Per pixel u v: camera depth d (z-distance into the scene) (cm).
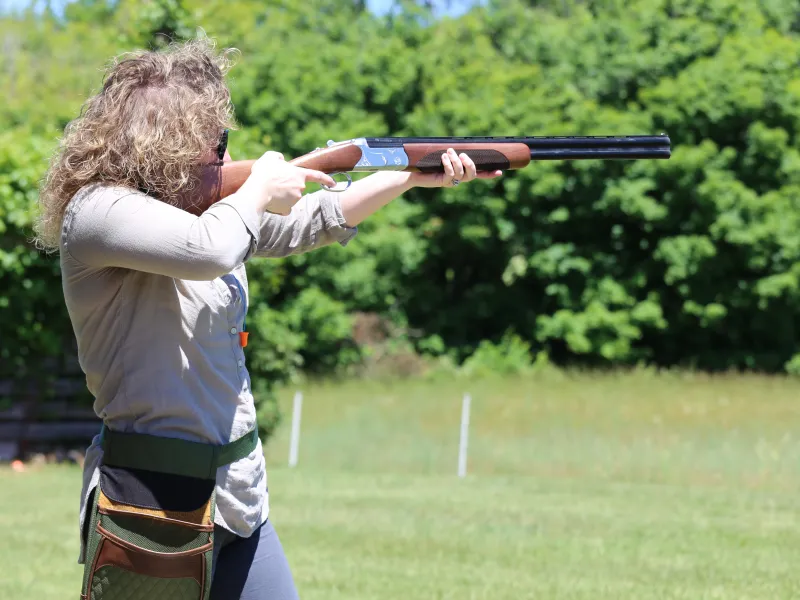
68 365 1405
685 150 2944
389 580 718
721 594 685
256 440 308
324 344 2948
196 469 286
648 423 1764
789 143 3000
